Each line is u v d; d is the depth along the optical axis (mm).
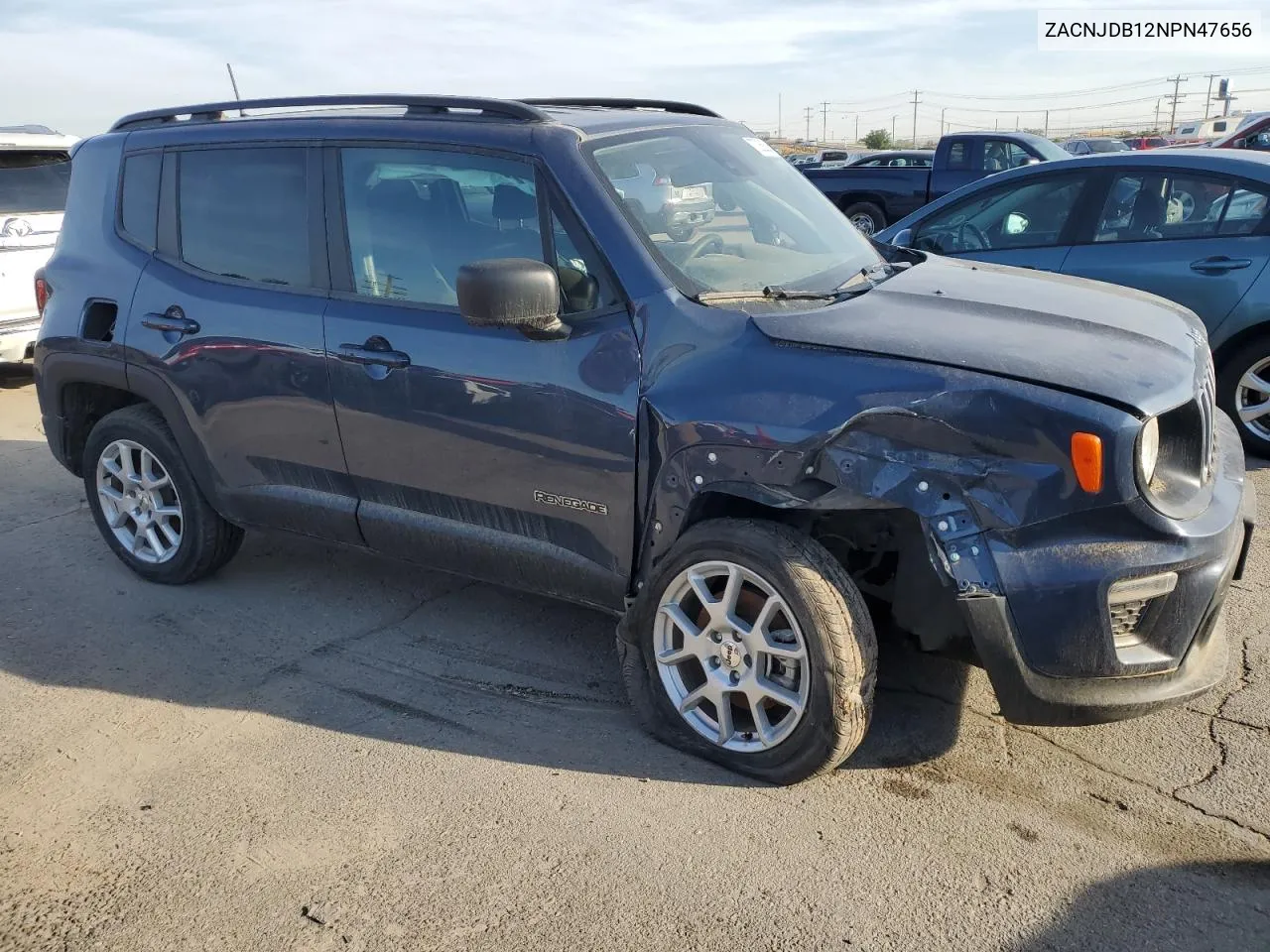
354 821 2998
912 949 2451
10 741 3484
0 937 2600
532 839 2887
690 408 2998
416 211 3604
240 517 4289
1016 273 3879
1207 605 2803
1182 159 5914
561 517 3367
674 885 2689
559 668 3863
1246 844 2758
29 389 8844
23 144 8523
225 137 4078
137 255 4328
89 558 5035
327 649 4082
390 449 3666
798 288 3400
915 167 17094
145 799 3141
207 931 2596
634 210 3342
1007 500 2674
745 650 3049
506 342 3340
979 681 3617
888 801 2994
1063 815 2906
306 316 3793
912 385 2734
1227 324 5711
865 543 3270
